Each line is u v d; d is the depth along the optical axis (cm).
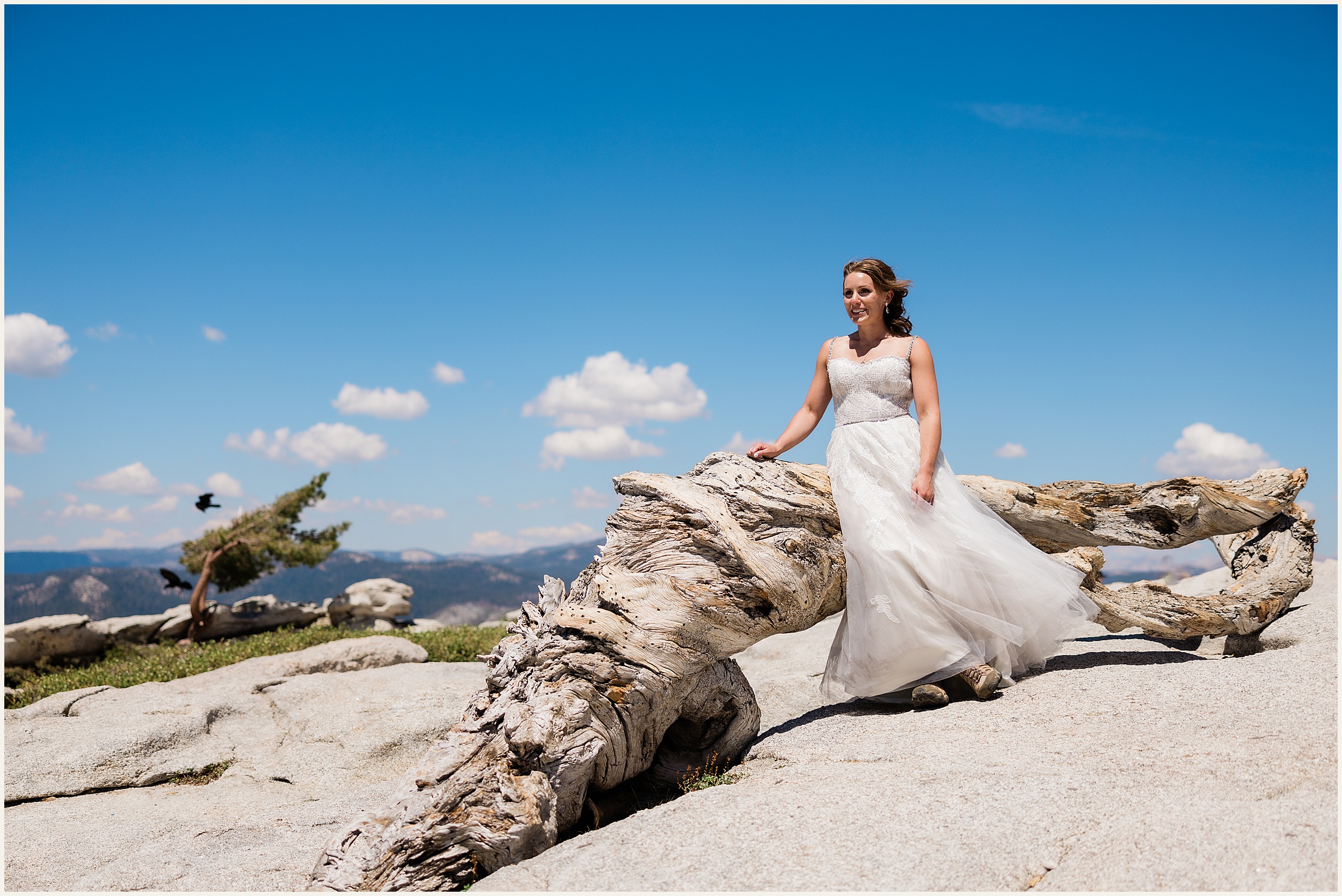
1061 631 495
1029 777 330
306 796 562
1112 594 554
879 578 476
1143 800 293
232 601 2202
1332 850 235
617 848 322
